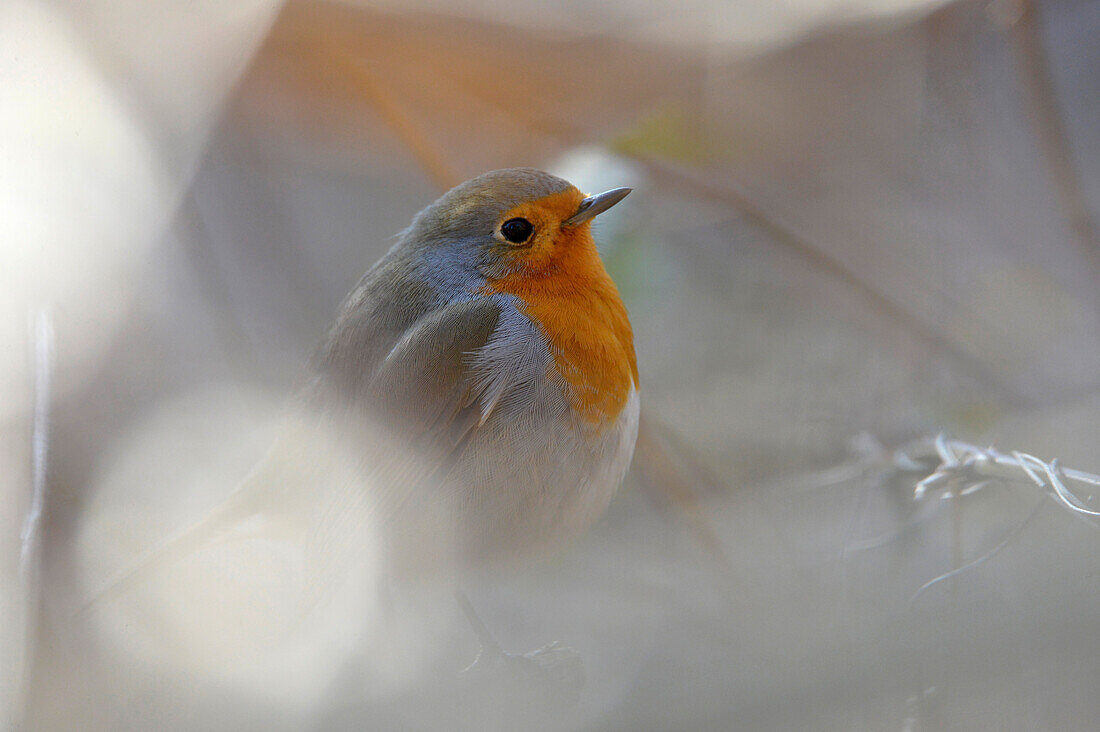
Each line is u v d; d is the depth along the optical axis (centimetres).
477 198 276
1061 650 273
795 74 282
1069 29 283
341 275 285
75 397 280
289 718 274
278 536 277
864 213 283
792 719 273
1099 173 282
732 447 282
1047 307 282
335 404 276
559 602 278
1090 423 280
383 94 281
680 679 274
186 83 278
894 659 273
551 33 280
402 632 276
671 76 281
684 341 284
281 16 279
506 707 274
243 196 284
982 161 283
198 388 282
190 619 275
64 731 273
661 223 284
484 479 275
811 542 279
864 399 282
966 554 275
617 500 281
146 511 280
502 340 275
